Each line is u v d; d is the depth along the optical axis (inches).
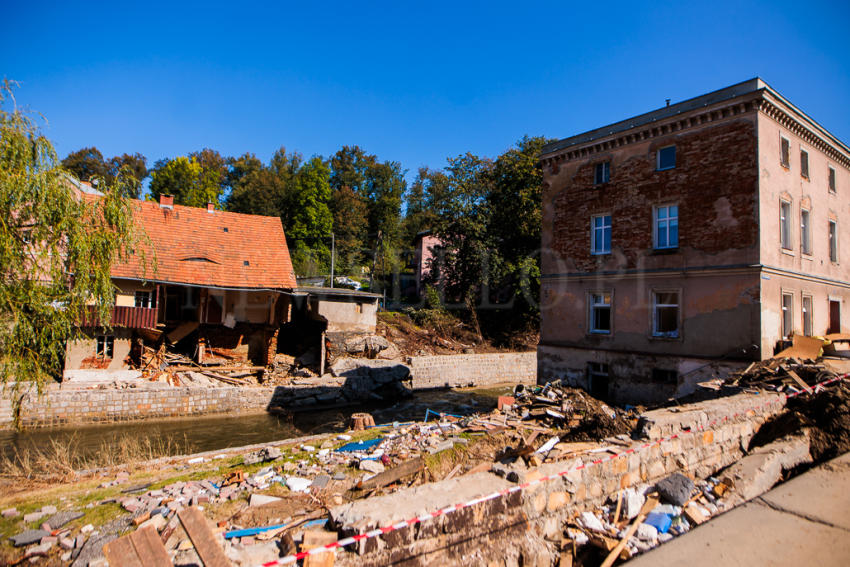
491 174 1488.7
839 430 310.0
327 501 289.0
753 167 589.0
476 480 196.1
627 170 721.0
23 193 358.3
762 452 266.8
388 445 413.7
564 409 508.4
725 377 582.9
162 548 153.3
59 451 433.4
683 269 643.5
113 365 883.4
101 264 415.5
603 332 738.2
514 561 179.6
